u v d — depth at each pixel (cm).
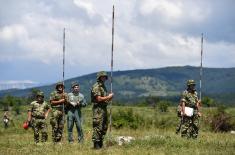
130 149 1619
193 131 1952
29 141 2148
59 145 1828
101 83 1670
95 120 1661
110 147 1697
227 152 1493
